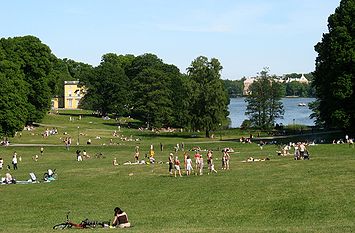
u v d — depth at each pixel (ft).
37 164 243.60
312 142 305.94
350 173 146.92
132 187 152.25
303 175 149.28
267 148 282.56
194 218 111.65
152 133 435.12
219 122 400.06
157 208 124.06
